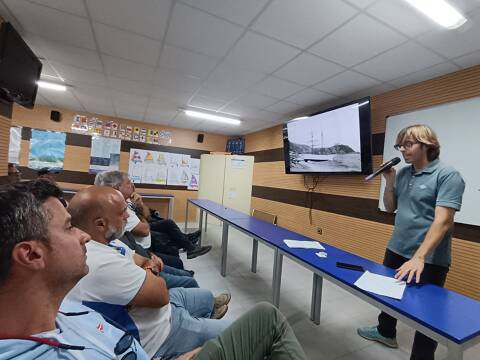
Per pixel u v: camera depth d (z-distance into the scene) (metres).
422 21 1.76
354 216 3.41
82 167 5.30
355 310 2.31
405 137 1.54
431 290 1.19
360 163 3.13
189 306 1.41
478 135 2.23
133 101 4.25
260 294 2.52
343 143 3.27
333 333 1.94
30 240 0.45
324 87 3.07
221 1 1.73
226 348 0.87
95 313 0.76
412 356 1.53
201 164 6.21
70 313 0.67
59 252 0.49
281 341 0.96
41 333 0.49
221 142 6.68
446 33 1.86
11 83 2.13
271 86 3.16
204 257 3.52
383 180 3.06
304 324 2.04
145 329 1.03
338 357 1.67
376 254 3.09
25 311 0.46
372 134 3.24
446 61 2.27
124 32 2.21
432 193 1.44
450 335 0.84
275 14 1.82
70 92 3.99
